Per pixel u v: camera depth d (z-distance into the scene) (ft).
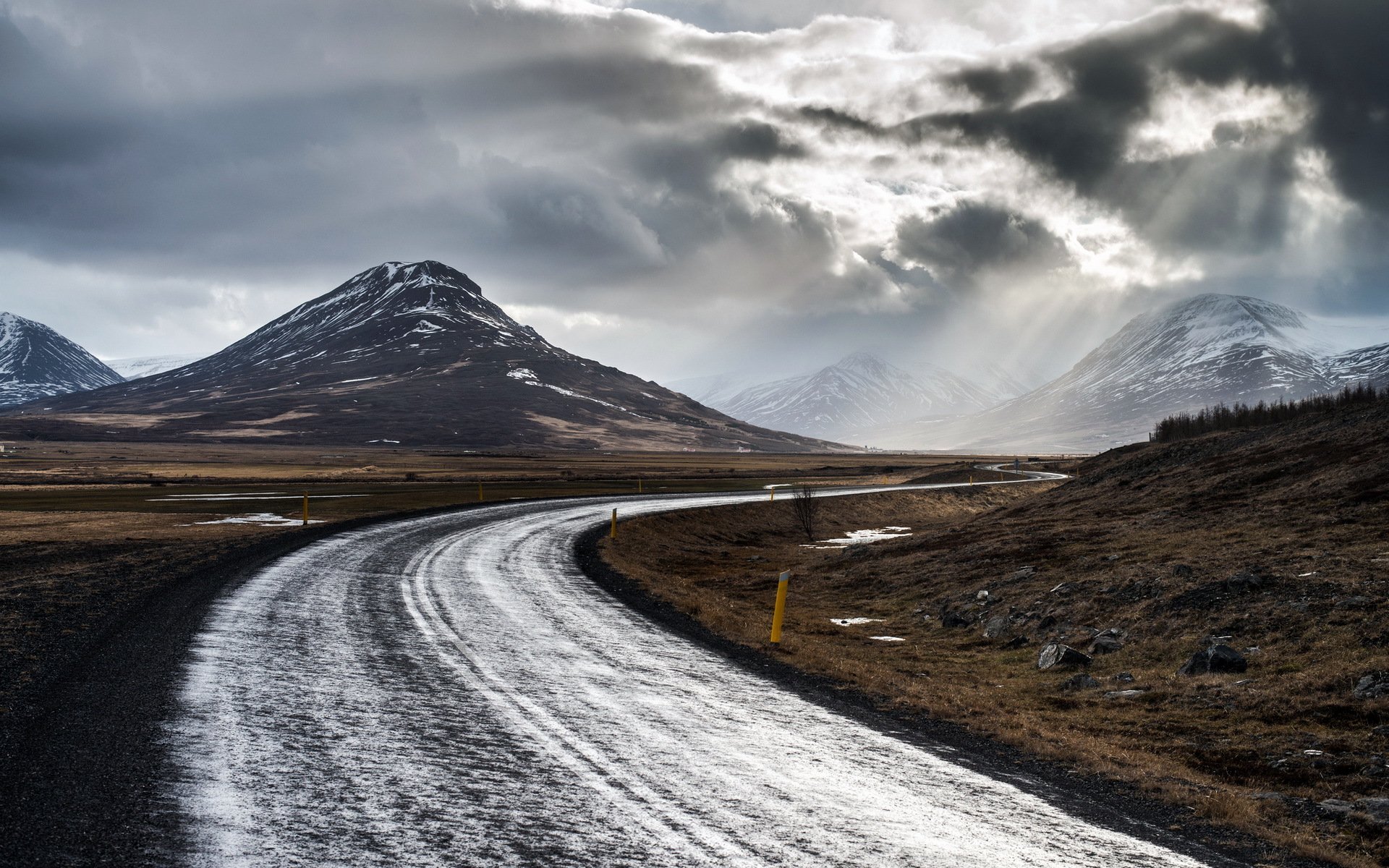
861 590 96.43
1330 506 88.74
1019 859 23.13
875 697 42.63
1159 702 47.16
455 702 35.81
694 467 569.64
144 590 60.64
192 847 21.08
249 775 26.13
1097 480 166.30
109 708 32.68
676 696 39.37
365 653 44.37
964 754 33.65
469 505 170.30
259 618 52.44
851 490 265.54
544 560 94.17
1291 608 56.44
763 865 21.45
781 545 168.55
